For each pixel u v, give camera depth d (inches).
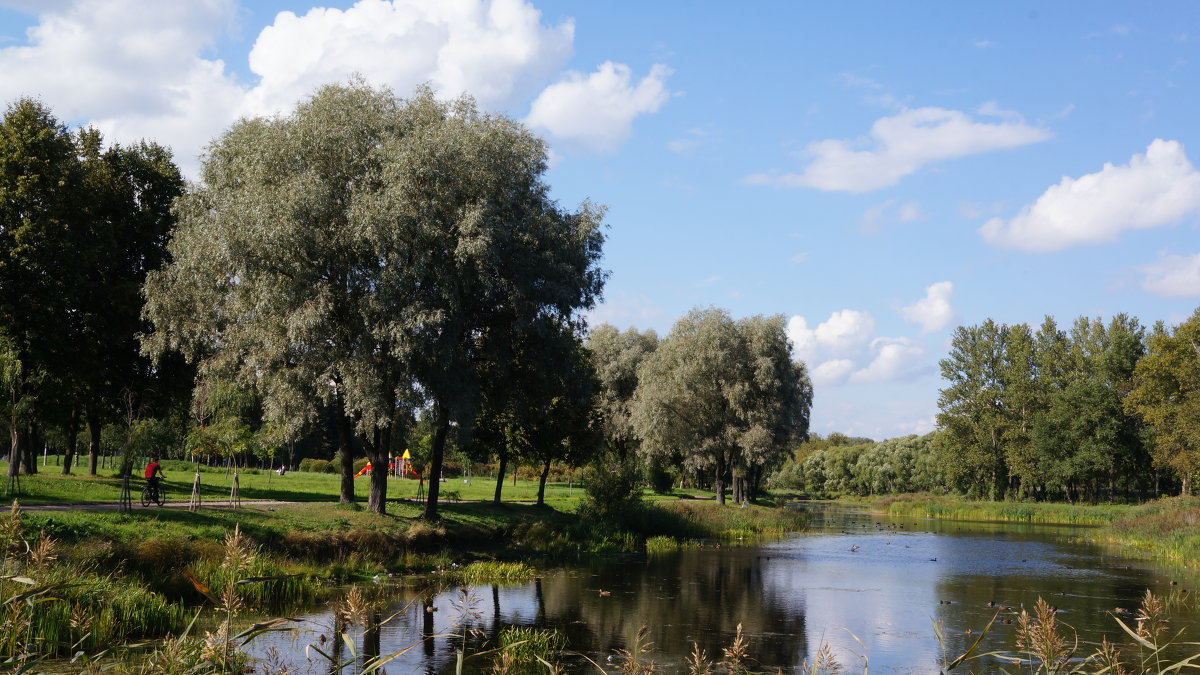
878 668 706.8
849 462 6131.9
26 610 295.9
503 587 1091.3
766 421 2576.3
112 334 1622.8
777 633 847.1
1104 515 3006.9
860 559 1571.1
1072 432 3772.1
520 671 642.8
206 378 1403.8
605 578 1215.6
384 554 1189.7
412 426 1441.9
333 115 1262.3
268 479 2178.9
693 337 2637.8
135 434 1127.6
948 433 4279.0
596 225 1480.1
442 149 1218.0
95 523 901.8
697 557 1556.3
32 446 1633.9
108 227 1605.6
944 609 1002.7
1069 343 4210.1
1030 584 1233.4
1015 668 701.3
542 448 1892.2
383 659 259.6
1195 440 3063.5
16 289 1457.9
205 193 1379.2
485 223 1221.7
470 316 1371.8
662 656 727.1
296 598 879.7
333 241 1190.3
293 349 1204.5
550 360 1476.4
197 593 830.5
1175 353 3218.5
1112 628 877.2
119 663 319.0
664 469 3243.1
